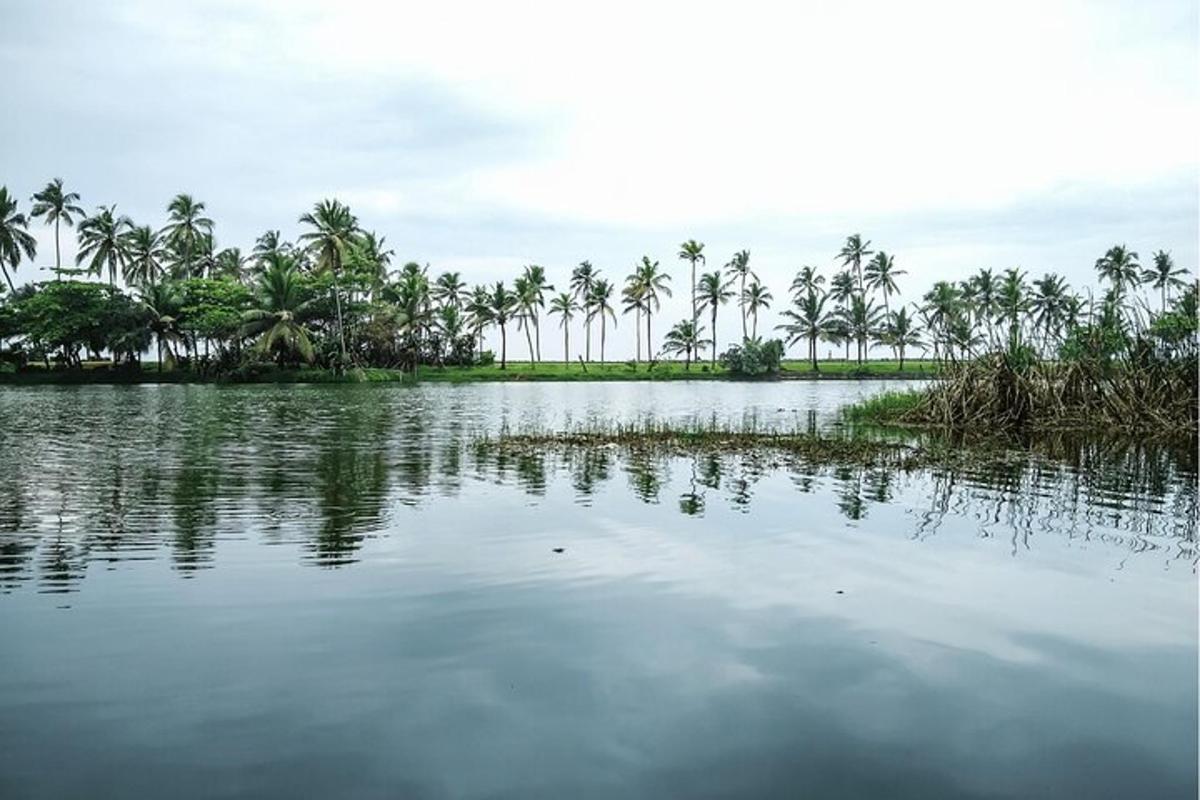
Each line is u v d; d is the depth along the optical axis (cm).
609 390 7131
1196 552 924
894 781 430
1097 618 691
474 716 503
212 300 8525
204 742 471
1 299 8269
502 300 10944
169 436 2342
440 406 4150
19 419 3050
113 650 615
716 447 2036
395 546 950
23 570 841
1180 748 466
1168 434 2303
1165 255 10275
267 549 934
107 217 8606
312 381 8281
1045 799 413
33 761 451
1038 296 9888
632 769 441
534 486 1410
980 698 530
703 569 849
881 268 11406
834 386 8331
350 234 8438
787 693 538
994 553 921
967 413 2628
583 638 640
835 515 1144
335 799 412
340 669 578
